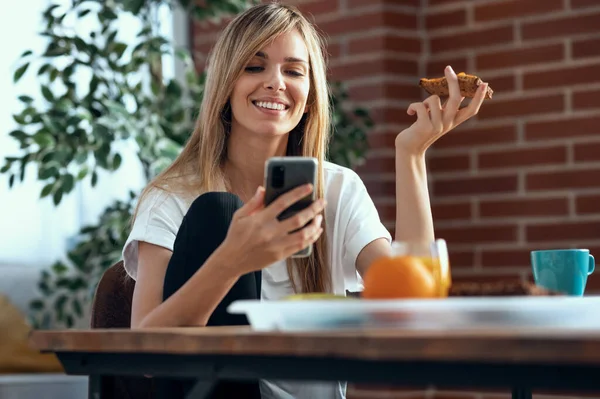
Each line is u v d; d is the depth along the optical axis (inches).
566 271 69.6
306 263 86.6
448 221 149.9
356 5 151.1
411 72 150.7
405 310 45.7
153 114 135.7
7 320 129.3
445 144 150.5
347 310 46.3
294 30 88.3
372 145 149.6
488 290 51.3
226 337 45.8
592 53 140.3
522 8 144.7
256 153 88.5
